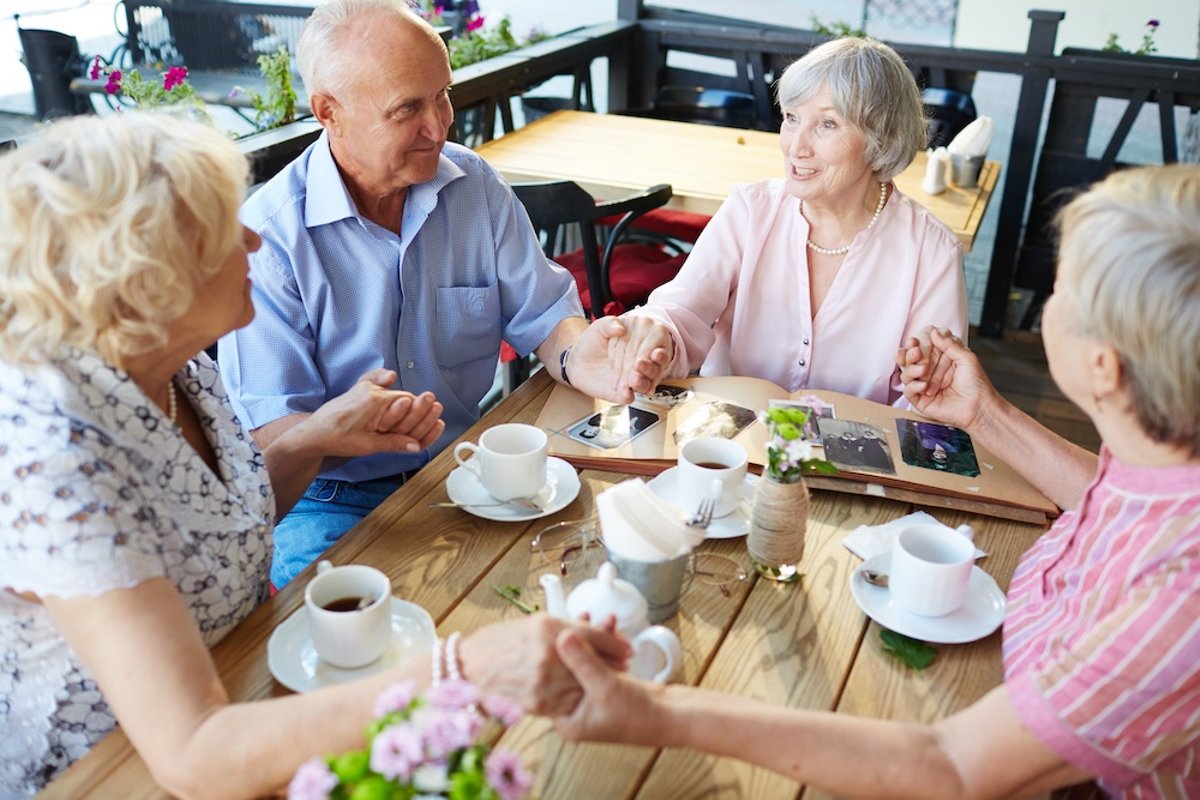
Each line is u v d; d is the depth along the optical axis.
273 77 2.76
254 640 1.13
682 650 1.12
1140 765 0.85
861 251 1.90
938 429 1.58
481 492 1.41
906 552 1.16
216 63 4.38
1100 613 0.91
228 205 1.00
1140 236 0.82
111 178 0.93
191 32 4.29
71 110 3.36
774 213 1.95
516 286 1.91
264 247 1.70
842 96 1.74
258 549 1.21
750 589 1.23
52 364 0.97
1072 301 0.87
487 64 3.67
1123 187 0.86
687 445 1.36
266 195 1.72
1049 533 1.19
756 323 2.01
